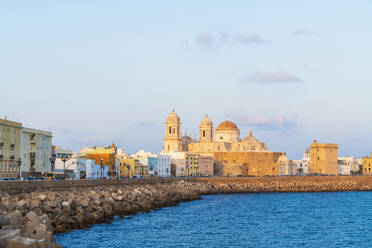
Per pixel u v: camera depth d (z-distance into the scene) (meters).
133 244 97.12
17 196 107.50
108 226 114.31
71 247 89.75
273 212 166.62
